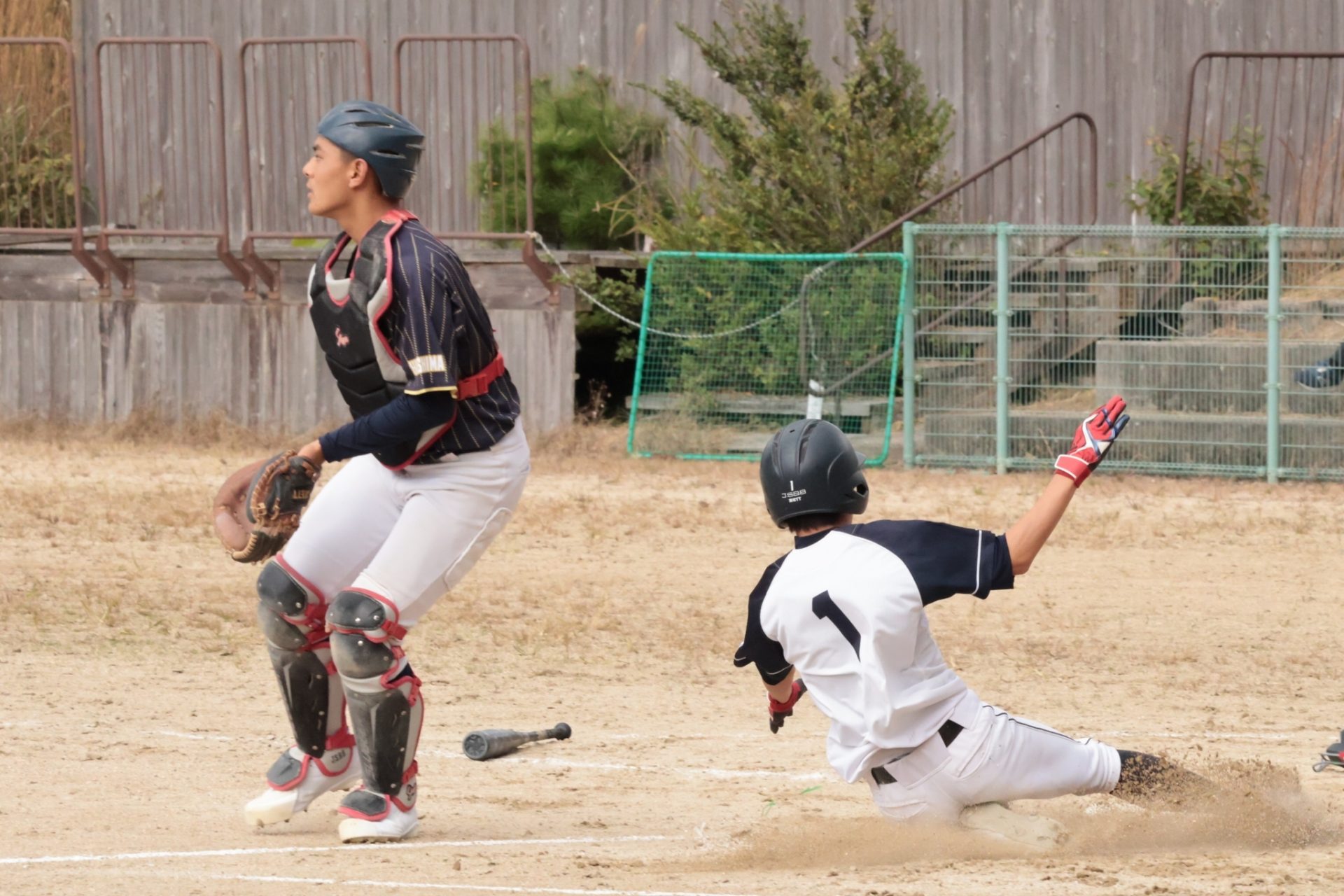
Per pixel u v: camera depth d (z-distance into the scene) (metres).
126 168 80.44
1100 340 63.22
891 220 67.88
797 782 23.14
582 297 70.06
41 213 77.31
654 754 24.92
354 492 19.20
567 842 19.28
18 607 35.78
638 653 32.81
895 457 63.75
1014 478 59.25
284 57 79.38
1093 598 38.69
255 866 17.81
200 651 32.25
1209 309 62.53
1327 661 32.19
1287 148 72.31
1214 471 59.88
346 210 18.86
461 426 18.81
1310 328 61.66
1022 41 74.94
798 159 67.88
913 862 17.48
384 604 18.56
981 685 29.91
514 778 23.30
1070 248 71.69
